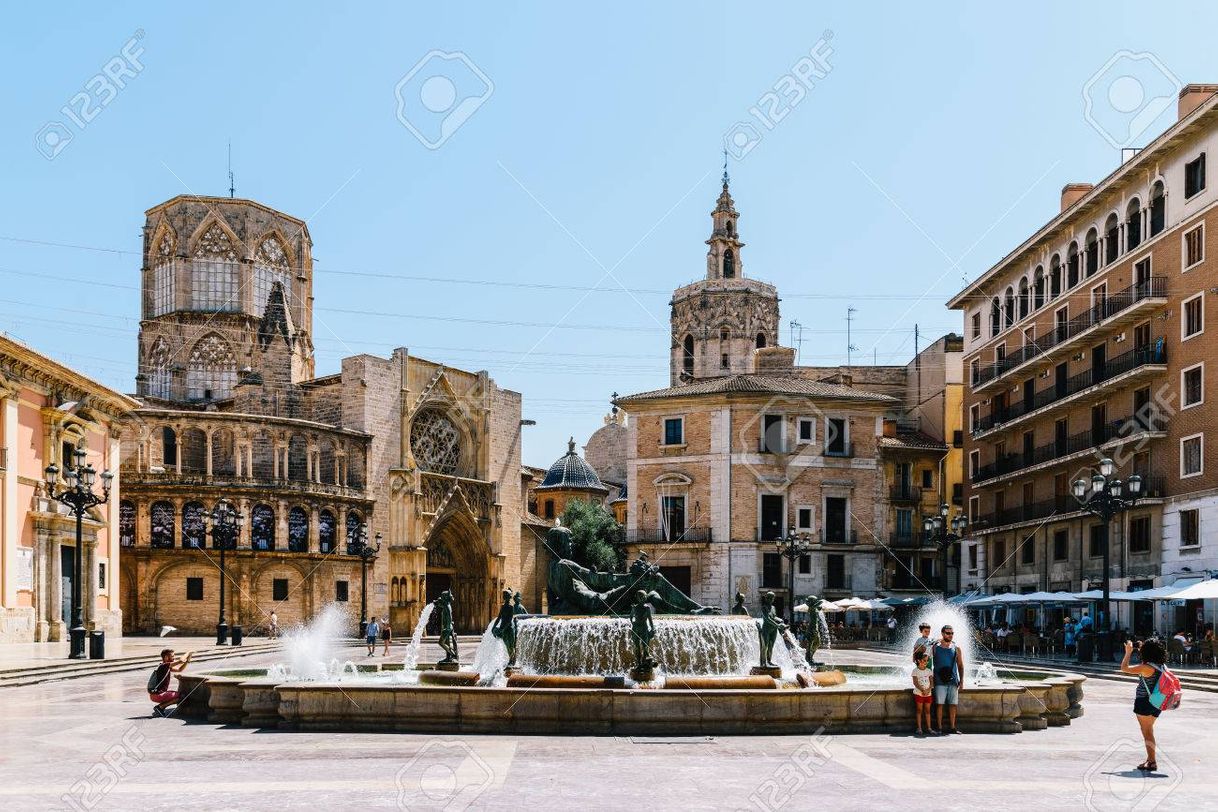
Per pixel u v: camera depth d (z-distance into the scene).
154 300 95.56
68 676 33.69
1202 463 44.72
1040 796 13.16
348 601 76.00
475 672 23.27
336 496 75.12
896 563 75.75
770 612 23.17
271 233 96.62
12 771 14.98
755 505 72.56
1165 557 47.25
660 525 74.12
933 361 82.94
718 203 132.38
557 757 16.05
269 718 20.09
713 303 127.81
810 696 18.97
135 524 67.56
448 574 88.50
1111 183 52.41
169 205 94.56
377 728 19.14
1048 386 60.31
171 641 57.50
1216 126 44.25
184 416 69.75
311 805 12.50
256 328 93.94
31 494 49.06
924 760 15.96
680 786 13.70
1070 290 58.03
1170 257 47.78
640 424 75.56
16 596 47.38
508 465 93.88
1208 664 39.06
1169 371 47.59
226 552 68.88
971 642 53.53
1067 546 57.22
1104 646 40.47
